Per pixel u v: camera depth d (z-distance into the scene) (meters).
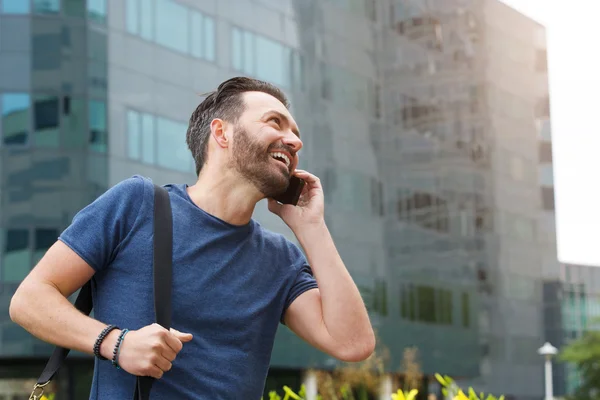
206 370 2.29
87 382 28.34
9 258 26.78
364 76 36.78
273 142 2.40
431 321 37.78
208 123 2.47
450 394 4.05
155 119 29.22
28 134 27.38
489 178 42.91
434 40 40.75
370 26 37.56
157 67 29.52
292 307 2.57
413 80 39.25
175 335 2.14
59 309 2.20
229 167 2.41
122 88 28.53
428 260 38.09
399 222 37.16
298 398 4.39
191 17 30.81
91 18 28.20
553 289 56.78
